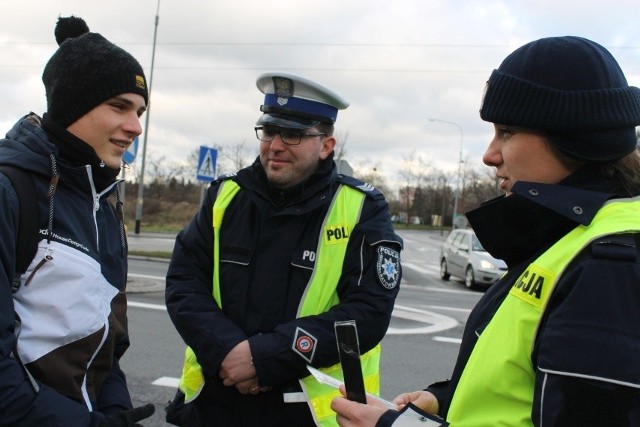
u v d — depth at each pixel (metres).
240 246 2.23
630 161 1.25
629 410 0.97
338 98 2.25
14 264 1.48
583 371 0.99
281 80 2.22
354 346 1.35
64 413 1.48
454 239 14.45
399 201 73.25
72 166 1.68
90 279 1.62
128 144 1.78
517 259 1.32
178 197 45.34
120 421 1.60
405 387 4.95
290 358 2.03
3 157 1.57
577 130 1.19
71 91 1.65
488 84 1.34
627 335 0.99
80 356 1.60
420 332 7.15
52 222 1.58
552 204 1.18
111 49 1.71
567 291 1.07
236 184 2.36
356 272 2.21
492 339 1.18
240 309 2.18
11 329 1.47
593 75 1.20
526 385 1.13
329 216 2.25
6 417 1.40
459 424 1.18
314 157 2.23
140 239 21.77
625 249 1.05
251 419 2.14
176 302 2.25
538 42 1.27
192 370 2.28
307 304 2.16
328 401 2.09
